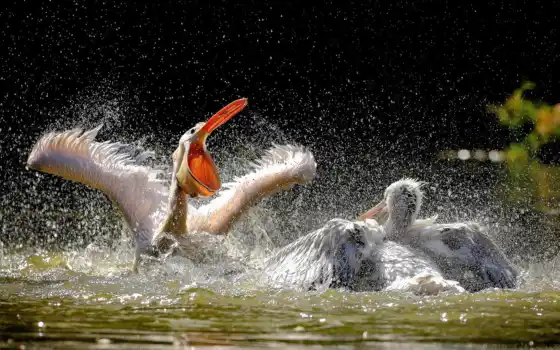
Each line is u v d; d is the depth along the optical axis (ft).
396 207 85.92
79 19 178.91
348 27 182.39
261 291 76.89
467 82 179.01
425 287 74.64
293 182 98.17
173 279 84.89
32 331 59.26
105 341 55.98
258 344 55.21
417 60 181.06
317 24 182.50
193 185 87.71
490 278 82.48
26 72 174.70
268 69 181.68
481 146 173.68
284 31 182.60
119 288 79.36
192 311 67.36
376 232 82.02
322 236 80.74
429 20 181.27
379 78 180.96
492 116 174.40
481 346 55.52
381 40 182.09
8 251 107.45
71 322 62.59
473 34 180.34
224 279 84.12
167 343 55.36
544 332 59.93
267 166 100.73
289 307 69.15
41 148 96.73
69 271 92.79
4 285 81.87
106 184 96.73
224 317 64.75
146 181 97.86
